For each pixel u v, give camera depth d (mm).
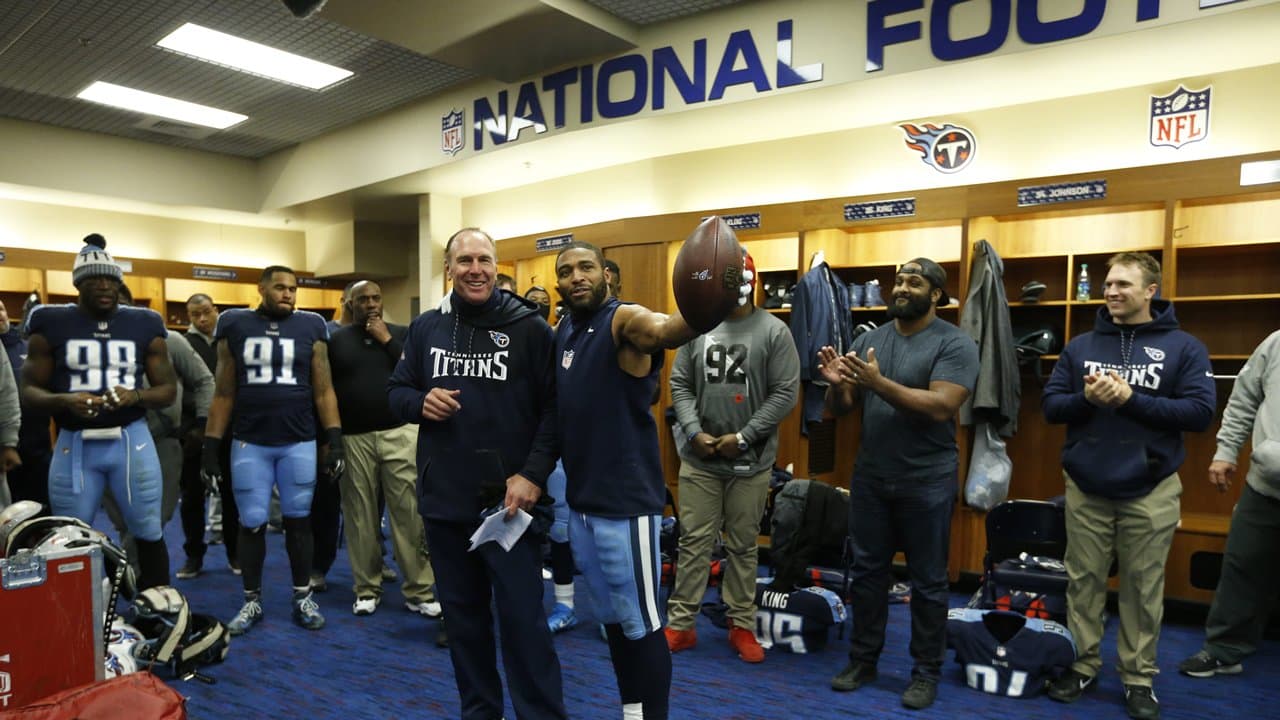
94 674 1996
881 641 2811
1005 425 4133
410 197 8156
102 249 3100
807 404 4727
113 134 8148
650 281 5656
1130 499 2566
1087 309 4535
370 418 3496
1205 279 4281
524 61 5578
